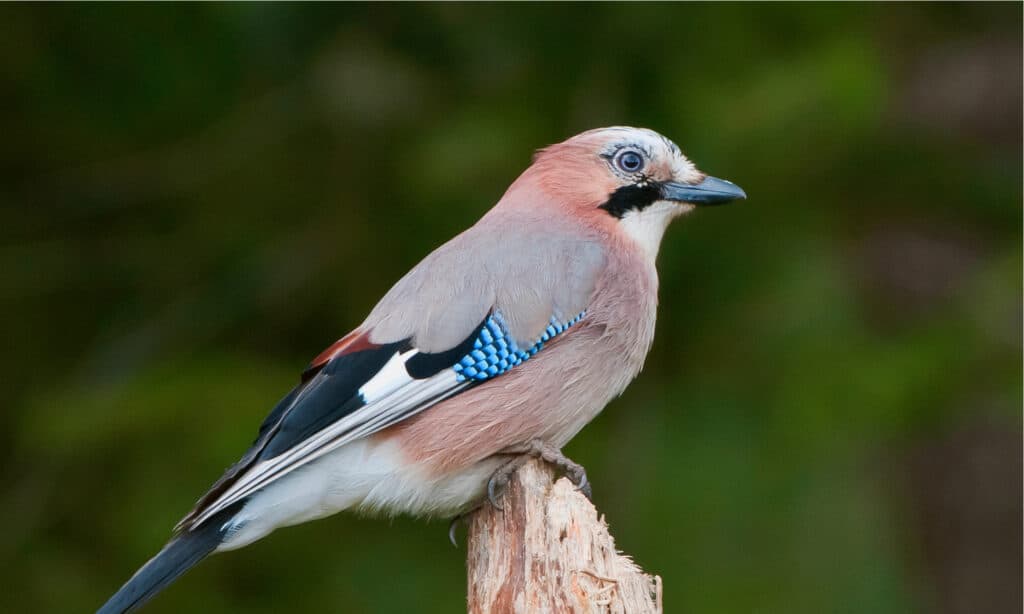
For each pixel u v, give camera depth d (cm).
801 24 1155
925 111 1310
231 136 1247
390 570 1141
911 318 1223
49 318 1233
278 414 820
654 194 922
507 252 861
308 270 1222
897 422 1129
